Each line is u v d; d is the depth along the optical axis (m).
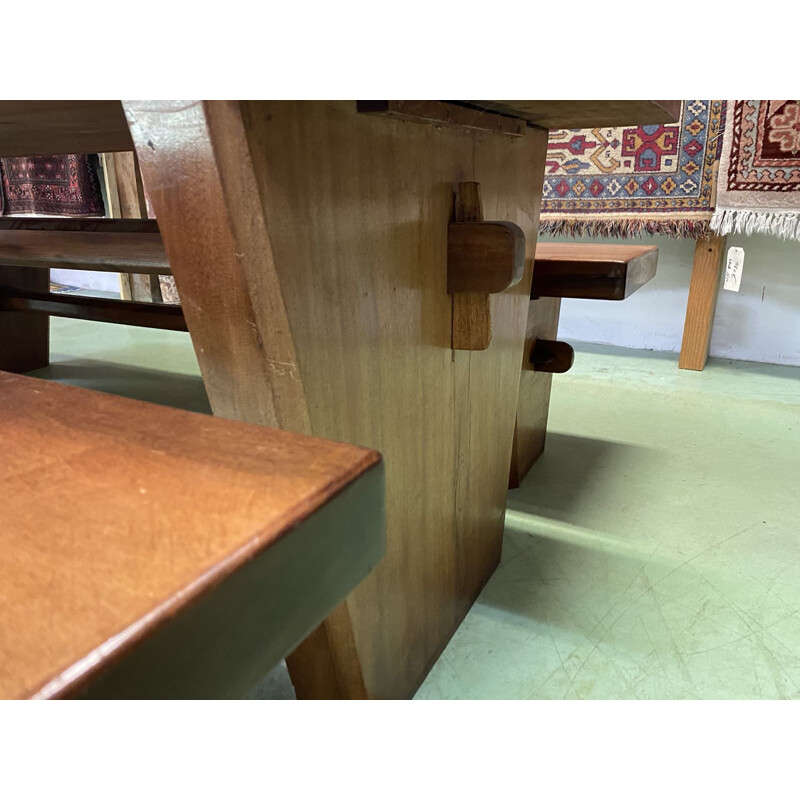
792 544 1.14
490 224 0.67
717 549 1.13
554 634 0.92
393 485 0.67
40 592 0.22
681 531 1.19
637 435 1.66
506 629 0.94
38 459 0.31
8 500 0.28
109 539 0.25
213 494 0.28
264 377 0.49
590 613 0.97
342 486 0.28
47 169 2.59
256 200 0.42
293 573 0.26
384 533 0.32
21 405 0.38
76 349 2.50
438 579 0.84
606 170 1.98
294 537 0.26
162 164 0.45
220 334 0.49
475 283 0.69
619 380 2.12
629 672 0.84
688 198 1.89
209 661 0.23
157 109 0.43
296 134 0.44
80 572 0.23
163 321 1.58
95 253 1.11
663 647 0.89
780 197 1.75
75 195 2.58
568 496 1.34
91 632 0.20
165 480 0.29
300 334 0.48
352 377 0.56
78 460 0.31
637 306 2.49
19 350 2.13
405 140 0.58
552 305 1.41
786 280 2.19
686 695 0.80
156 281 2.99
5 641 0.20
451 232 0.69
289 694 0.81
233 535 0.25
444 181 0.66
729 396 1.94
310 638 0.62
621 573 1.07
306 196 0.46
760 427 1.70
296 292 0.46
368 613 0.65
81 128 0.93
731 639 0.91
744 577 1.05
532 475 1.44
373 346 0.58
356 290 0.54
